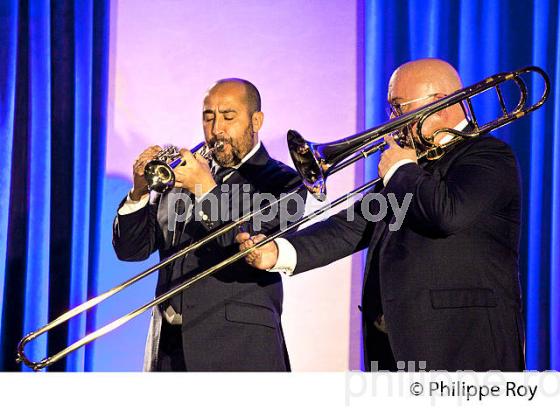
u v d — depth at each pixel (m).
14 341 8.70
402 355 5.31
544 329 8.62
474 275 5.38
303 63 9.23
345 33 9.23
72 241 8.73
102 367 8.98
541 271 8.64
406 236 5.51
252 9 9.28
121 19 9.24
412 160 5.48
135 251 6.86
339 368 9.16
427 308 5.33
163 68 9.25
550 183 8.65
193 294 6.41
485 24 8.75
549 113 8.66
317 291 9.20
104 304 9.01
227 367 6.30
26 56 8.85
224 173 6.79
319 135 9.18
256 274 6.51
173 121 9.23
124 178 9.16
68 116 8.91
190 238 6.63
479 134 5.70
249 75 9.25
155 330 6.59
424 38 8.80
